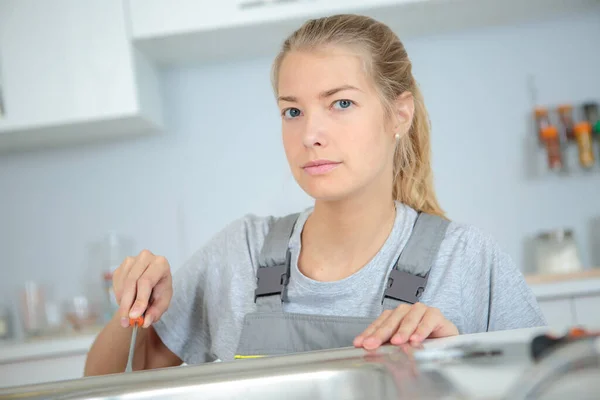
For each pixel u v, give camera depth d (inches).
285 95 36.4
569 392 15.1
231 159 105.0
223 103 105.4
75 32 92.4
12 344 88.0
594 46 101.0
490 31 102.4
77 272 105.3
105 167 105.9
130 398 23.3
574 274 85.3
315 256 40.6
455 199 102.0
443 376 19.4
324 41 36.0
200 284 45.3
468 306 40.3
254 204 104.6
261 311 39.7
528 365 19.0
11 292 105.6
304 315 37.6
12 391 24.5
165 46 95.9
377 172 37.1
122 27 91.9
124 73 91.8
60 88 92.2
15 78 92.4
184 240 104.7
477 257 41.0
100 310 103.1
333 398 22.8
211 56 102.8
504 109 102.0
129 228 105.3
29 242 106.0
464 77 102.6
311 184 35.6
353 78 35.9
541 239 96.1
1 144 101.4
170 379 24.0
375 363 22.9
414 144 44.6
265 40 97.6
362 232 39.3
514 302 41.6
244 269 43.3
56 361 87.1
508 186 101.5
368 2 89.2
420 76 103.1
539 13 99.7
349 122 35.6
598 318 84.0
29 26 92.8
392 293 38.2
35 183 106.3
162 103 104.4
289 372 23.3
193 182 105.2
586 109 99.0
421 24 98.4
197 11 91.0
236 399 23.2
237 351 38.2
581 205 100.1
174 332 44.3
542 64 101.7
